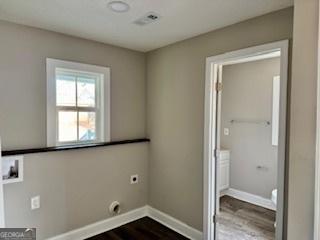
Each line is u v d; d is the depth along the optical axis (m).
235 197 3.84
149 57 3.07
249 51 2.04
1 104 2.05
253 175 3.61
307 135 1.16
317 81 1.12
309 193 1.15
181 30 2.30
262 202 3.50
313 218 1.14
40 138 2.28
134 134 3.05
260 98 3.51
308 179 1.16
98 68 2.67
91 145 2.56
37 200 2.23
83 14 1.94
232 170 3.88
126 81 2.94
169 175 2.84
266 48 1.93
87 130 2.69
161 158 2.94
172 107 2.77
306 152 1.16
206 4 1.76
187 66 2.57
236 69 3.78
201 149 2.46
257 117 3.55
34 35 2.22
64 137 2.51
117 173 2.84
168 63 2.80
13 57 2.11
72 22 2.11
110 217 2.79
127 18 2.02
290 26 1.79
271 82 3.38
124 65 2.91
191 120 2.55
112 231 2.72
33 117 2.23
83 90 2.65
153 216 3.07
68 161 2.43
